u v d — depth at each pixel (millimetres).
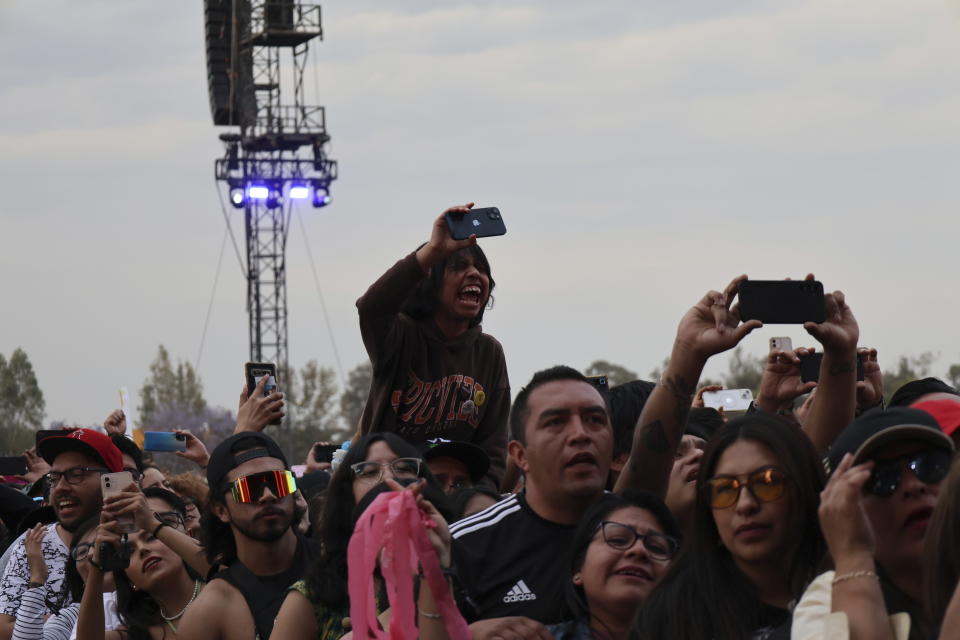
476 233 6418
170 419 77250
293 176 48750
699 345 5484
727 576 4676
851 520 3951
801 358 6227
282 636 5734
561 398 5469
